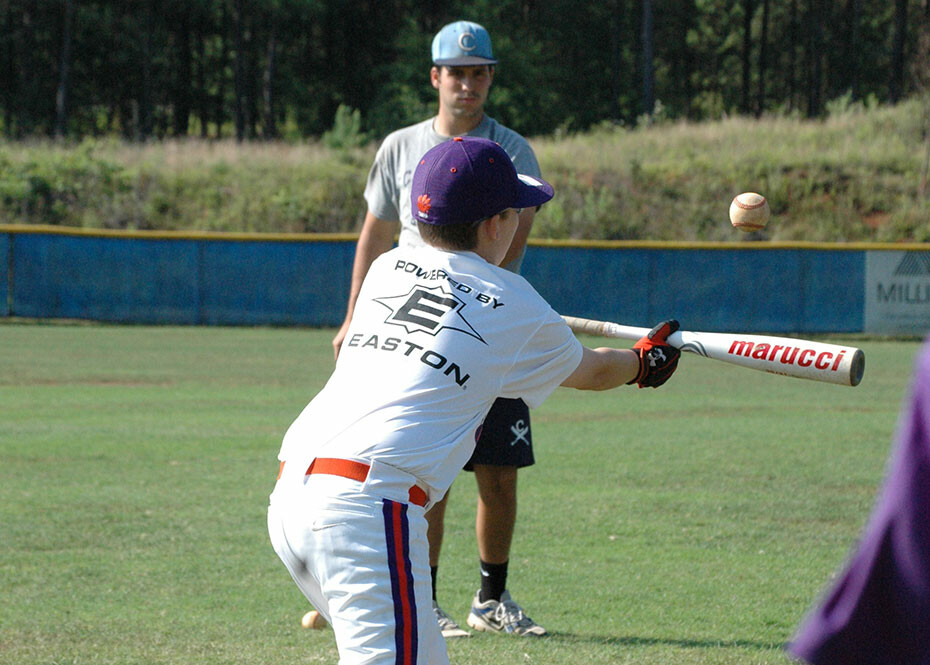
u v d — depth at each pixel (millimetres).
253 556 14625
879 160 69938
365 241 12883
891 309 52000
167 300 51906
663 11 156000
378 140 113812
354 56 149125
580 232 62781
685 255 52094
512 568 14375
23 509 17125
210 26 145625
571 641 11484
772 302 52094
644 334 8492
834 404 30641
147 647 11000
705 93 172000
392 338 7277
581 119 145875
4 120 145875
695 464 21547
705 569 14352
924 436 3588
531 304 7445
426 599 6879
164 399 29109
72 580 13414
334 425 7078
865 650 3811
